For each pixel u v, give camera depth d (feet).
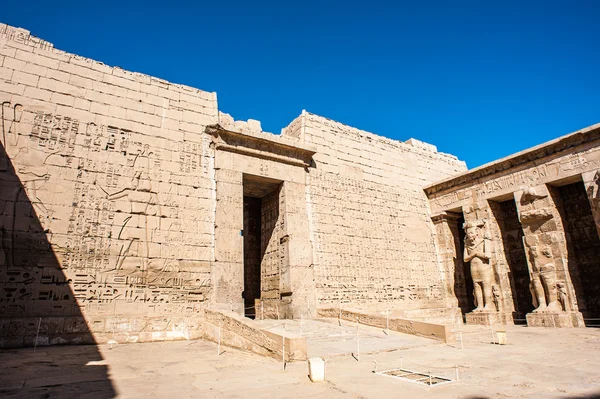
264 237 64.90
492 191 67.00
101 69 49.52
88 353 33.88
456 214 76.38
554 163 58.65
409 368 25.82
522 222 61.00
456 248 75.36
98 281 41.96
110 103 48.73
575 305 54.13
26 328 37.24
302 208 60.49
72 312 39.88
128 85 50.83
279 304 58.03
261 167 58.13
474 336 45.39
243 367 26.81
